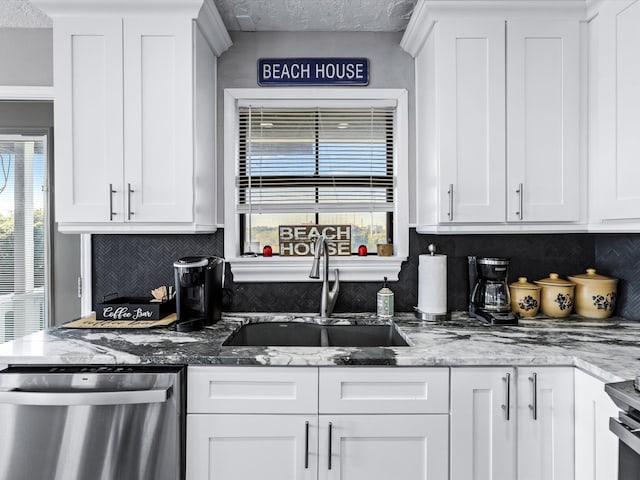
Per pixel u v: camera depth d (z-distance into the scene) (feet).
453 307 7.07
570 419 4.60
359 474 4.62
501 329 5.77
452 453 4.59
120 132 5.78
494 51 5.82
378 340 6.48
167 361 4.63
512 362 4.59
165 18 5.76
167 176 5.82
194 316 6.04
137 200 5.80
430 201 6.26
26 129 7.30
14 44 6.93
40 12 6.48
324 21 6.73
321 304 6.64
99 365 4.66
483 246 7.07
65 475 4.45
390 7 6.32
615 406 3.90
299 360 4.59
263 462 4.62
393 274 7.04
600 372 4.11
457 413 4.60
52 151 7.32
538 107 5.85
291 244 7.18
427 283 6.40
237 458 4.62
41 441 4.45
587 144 5.89
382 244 7.15
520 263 7.05
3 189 7.31
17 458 4.46
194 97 5.83
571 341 5.12
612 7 5.33
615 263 6.57
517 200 5.83
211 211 6.76
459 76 5.82
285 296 7.06
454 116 5.82
